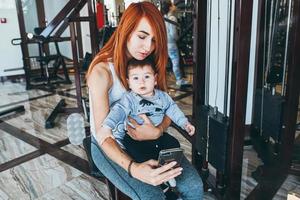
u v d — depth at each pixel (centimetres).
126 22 97
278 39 190
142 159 105
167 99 111
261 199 172
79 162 228
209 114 157
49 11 579
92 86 101
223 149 147
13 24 536
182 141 247
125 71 102
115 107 102
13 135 287
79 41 552
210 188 174
